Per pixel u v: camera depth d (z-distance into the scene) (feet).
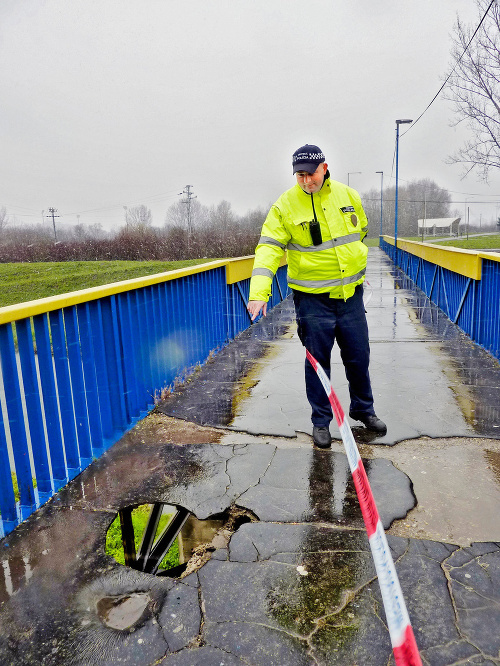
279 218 9.65
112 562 6.72
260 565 6.54
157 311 13.23
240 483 8.80
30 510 7.97
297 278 9.99
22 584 6.31
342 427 6.45
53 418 8.64
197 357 16.60
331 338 10.18
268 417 11.93
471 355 17.04
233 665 5.04
